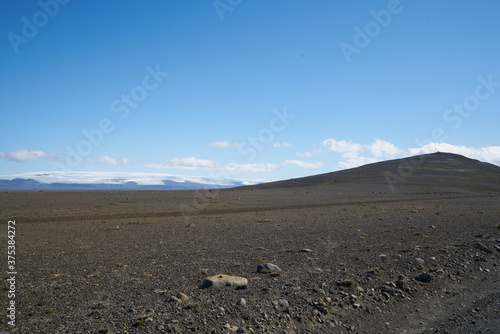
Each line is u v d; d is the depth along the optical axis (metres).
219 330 6.95
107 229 25.50
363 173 186.38
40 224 29.52
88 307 8.09
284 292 9.11
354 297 8.93
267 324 7.41
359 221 28.31
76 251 16.17
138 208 48.41
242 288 9.43
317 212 39.59
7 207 49.28
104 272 11.65
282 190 126.94
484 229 20.52
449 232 19.70
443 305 9.01
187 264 12.83
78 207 50.12
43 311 7.82
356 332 7.53
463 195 88.88
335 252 14.72
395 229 22.12
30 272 11.73
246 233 22.25
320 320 7.77
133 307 8.05
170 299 8.52
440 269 11.35
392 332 7.57
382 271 11.16
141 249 16.61
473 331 7.50
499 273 11.43
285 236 20.34
